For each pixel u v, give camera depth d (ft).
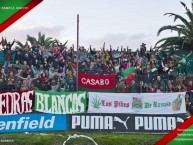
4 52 51.93
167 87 46.68
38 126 36.58
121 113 37.35
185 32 65.92
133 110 37.50
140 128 37.11
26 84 44.88
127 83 48.26
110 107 37.47
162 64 53.78
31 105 36.65
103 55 55.57
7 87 43.06
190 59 58.23
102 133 36.86
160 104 37.63
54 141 34.47
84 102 37.40
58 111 37.06
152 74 49.44
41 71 50.34
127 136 36.04
